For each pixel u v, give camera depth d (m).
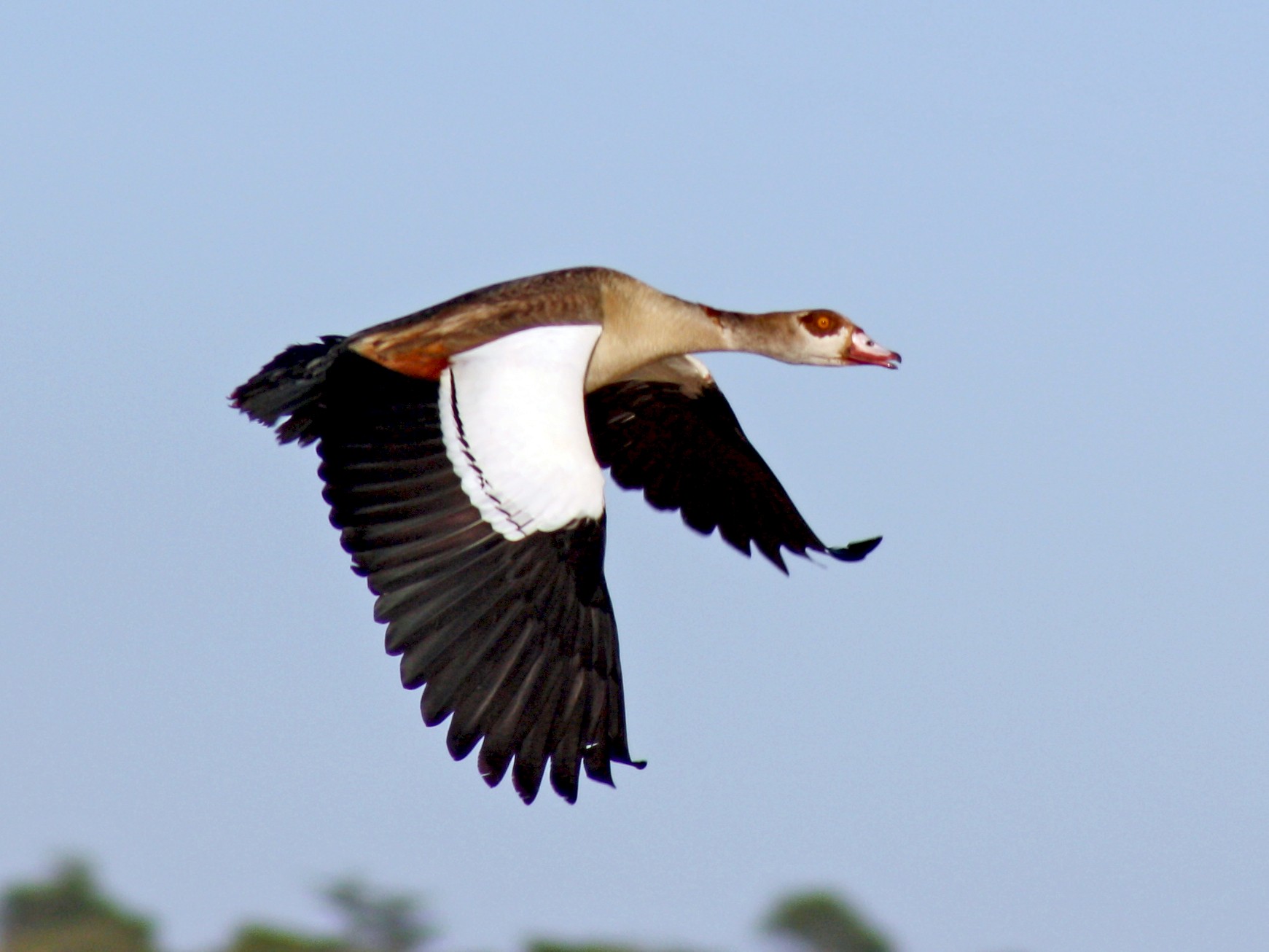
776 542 16.22
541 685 12.24
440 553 12.33
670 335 15.59
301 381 13.34
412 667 12.05
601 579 12.53
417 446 12.69
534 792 12.09
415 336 13.38
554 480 12.56
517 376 13.07
